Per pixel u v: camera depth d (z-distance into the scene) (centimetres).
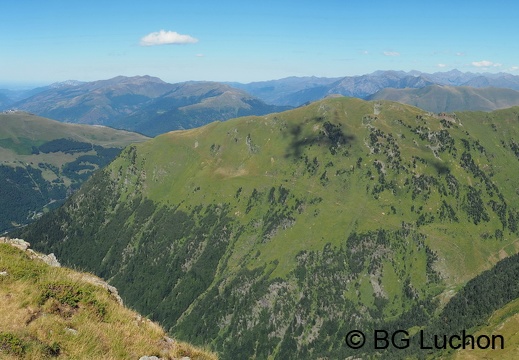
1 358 1791
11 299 2339
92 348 2159
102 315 2550
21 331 2038
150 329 2620
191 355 2508
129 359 2202
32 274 2700
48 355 1977
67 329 2234
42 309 2359
